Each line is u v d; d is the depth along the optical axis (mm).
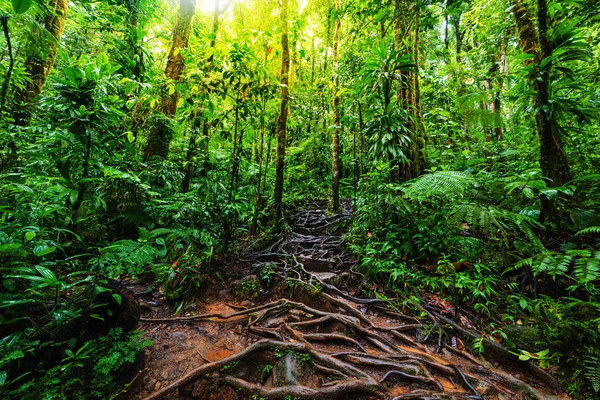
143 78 4645
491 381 1829
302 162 9273
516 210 3203
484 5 5266
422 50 7023
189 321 2471
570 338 1883
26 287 1914
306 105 8453
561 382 1775
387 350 2111
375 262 3146
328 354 1995
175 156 4613
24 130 3123
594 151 3625
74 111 2539
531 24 3426
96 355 1665
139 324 2330
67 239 2812
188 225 3381
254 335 2301
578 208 2789
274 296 2947
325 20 7879
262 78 3945
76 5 5359
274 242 4258
